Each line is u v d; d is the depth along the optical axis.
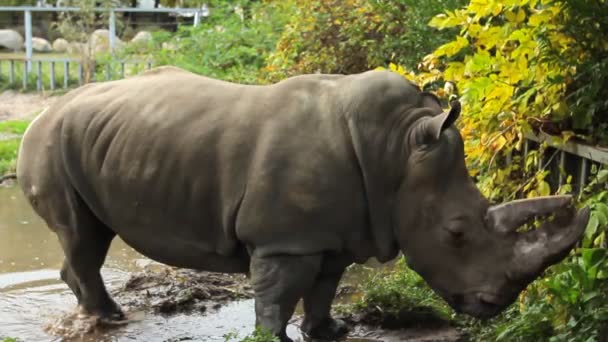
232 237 6.43
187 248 6.71
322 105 6.29
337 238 6.23
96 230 7.32
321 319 7.07
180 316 7.77
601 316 5.84
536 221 6.53
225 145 6.34
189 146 6.45
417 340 7.03
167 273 8.79
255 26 19.08
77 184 7.02
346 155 6.12
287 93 6.41
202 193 6.44
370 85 6.18
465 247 5.91
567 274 6.11
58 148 7.08
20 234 10.90
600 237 6.12
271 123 6.27
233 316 7.77
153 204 6.63
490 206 5.98
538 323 6.25
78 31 24.58
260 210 6.16
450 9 10.12
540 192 6.87
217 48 18.67
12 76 23.08
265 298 6.27
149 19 27.62
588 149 6.75
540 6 7.58
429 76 8.16
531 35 6.98
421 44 10.88
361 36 12.39
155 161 6.55
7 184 13.94
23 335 7.28
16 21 28.53
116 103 6.89
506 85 7.03
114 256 9.98
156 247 6.83
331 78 6.49
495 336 6.72
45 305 8.10
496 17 8.36
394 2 12.03
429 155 5.92
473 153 7.50
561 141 6.96
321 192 6.08
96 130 6.87
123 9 25.67
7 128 17.95
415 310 7.40
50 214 7.26
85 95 7.19
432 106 6.27
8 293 8.48
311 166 6.09
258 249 6.25
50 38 28.67
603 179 6.36
